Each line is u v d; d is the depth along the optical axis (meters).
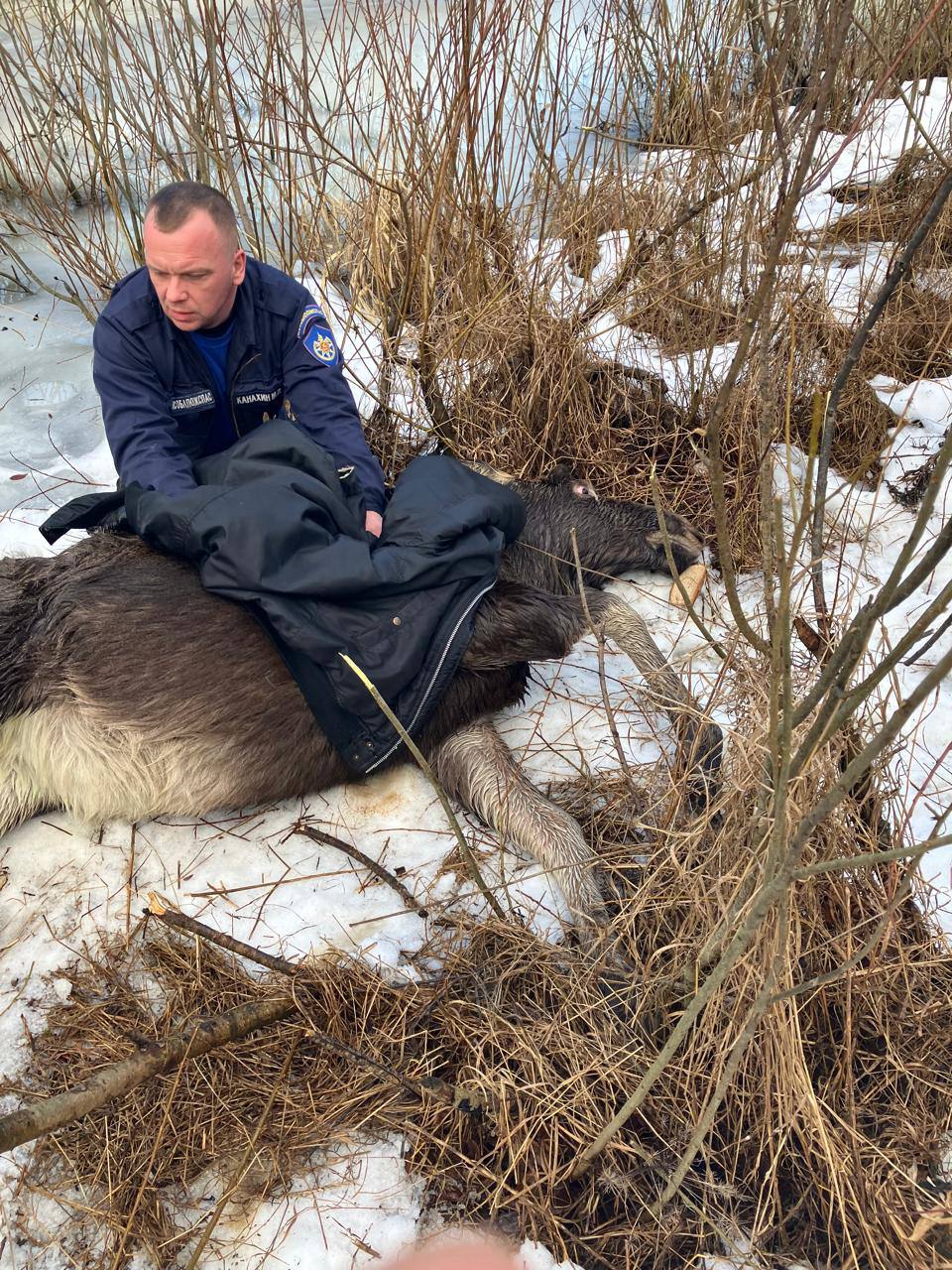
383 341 2.29
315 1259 1.19
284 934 1.48
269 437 1.62
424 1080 1.26
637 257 2.38
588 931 1.46
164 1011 1.37
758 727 1.31
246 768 1.55
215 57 2.29
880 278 2.53
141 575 1.55
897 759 1.59
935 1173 1.24
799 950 1.26
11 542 2.01
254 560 1.46
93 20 2.90
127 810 1.55
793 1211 1.22
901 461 2.23
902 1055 1.32
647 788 1.62
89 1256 1.19
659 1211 1.18
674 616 2.00
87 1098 1.10
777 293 2.12
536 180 2.42
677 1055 1.31
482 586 1.58
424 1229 1.21
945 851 1.53
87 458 2.25
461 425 2.27
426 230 2.18
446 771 1.66
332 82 3.07
